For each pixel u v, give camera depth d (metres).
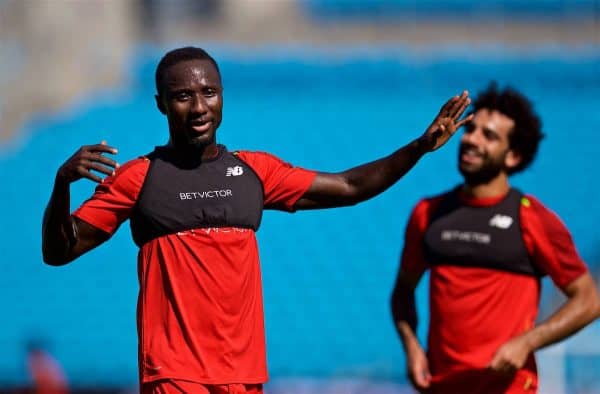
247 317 14.96
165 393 14.45
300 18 84.19
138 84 76.19
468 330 21.73
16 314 57.91
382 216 64.44
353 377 52.31
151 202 14.71
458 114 15.22
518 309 21.61
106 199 14.59
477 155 22.20
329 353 55.03
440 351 22.14
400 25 84.38
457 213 22.31
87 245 14.60
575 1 85.56
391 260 62.09
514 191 22.31
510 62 77.75
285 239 62.88
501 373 20.67
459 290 21.88
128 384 53.72
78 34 77.00
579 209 65.88
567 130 70.44
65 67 75.81
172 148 15.09
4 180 67.19
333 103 73.06
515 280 21.67
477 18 84.88
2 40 75.38
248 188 15.11
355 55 79.62
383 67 76.62
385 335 56.81
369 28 84.06
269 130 70.06
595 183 67.56
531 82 75.81
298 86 75.19
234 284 14.83
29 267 61.53
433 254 22.33
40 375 53.03
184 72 14.59
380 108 72.75
